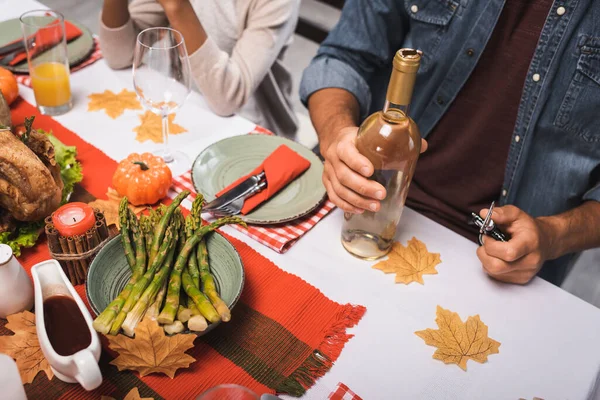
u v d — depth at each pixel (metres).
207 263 0.80
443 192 1.36
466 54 1.20
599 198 1.07
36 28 1.08
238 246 0.92
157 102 1.02
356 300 0.85
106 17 1.26
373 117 0.80
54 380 0.70
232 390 0.61
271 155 1.02
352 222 0.89
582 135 1.16
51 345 0.64
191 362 0.71
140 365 0.70
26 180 0.80
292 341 0.78
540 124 1.19
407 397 0.73
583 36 1.08
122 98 1.25
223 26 1.55
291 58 2.94
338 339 0.78
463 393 0.74
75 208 0.82
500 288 0.90
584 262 1.95
